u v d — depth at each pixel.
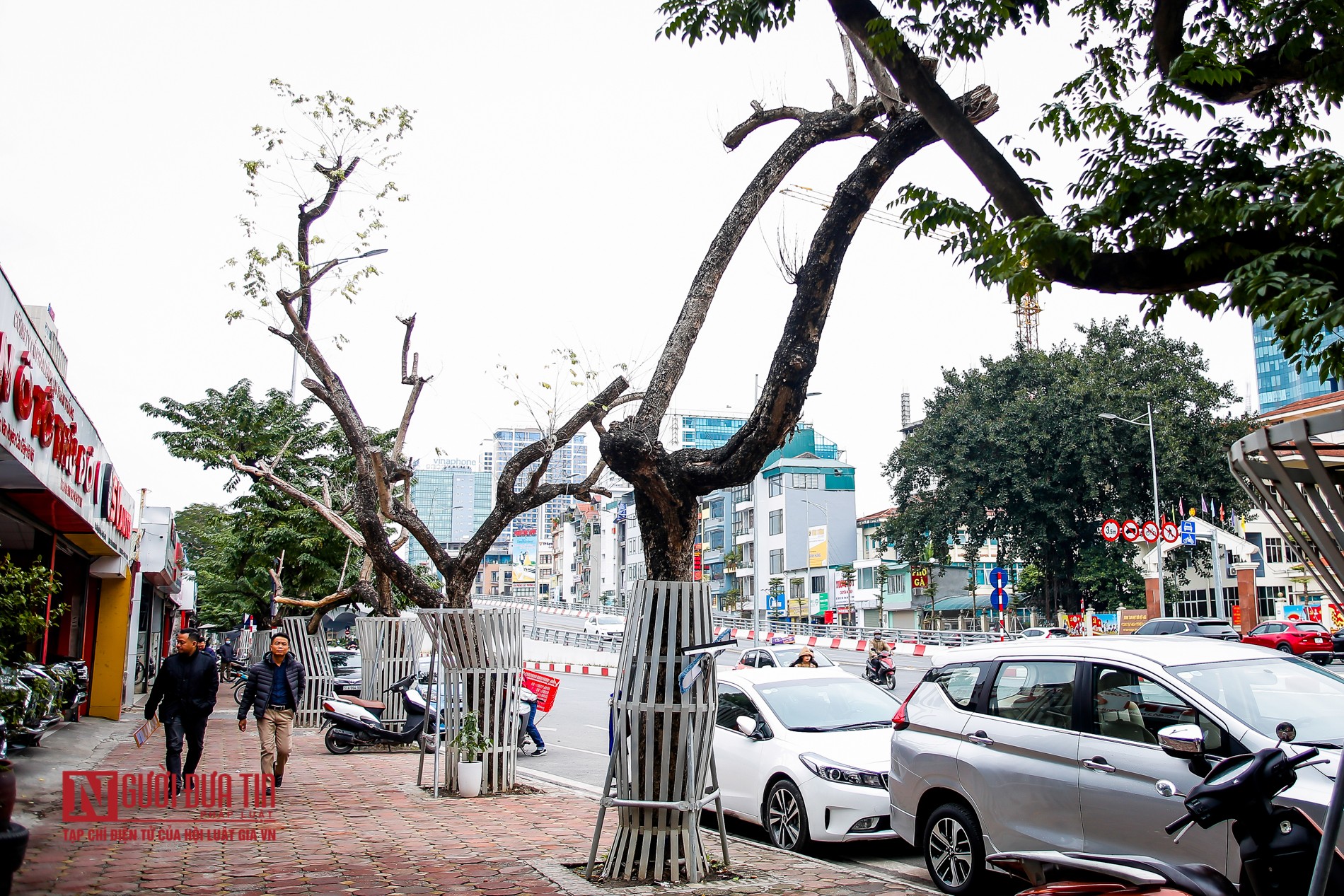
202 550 50.41
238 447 26.53
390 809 9.96
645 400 7.26
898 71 5.74
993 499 43.12
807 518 72.56
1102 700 6.35
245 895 6.44
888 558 65.44
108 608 19.53
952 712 7.31
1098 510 42.94
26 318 9.64
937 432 43.66
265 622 30.61
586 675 37.19
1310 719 5.79
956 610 61.50
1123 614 41.53
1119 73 6.60
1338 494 3.29
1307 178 4.94
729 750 9.41
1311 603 41.03
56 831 8.34
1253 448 3.58
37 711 11.97
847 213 6.73
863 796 8.13
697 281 7.55
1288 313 4.46
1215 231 5.11
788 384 6.68
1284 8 5.79
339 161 11.61
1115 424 40.19
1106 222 5.42
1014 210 5.62
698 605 7.14
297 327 11.48
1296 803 4.89
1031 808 6.41
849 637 50.84
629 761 7.06
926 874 7.88
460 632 11.05
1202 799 3.78
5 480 11.18
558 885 6.75
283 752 11.26
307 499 13.72
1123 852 5.84
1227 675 6.09
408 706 15.91
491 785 11.02
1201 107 5.92
